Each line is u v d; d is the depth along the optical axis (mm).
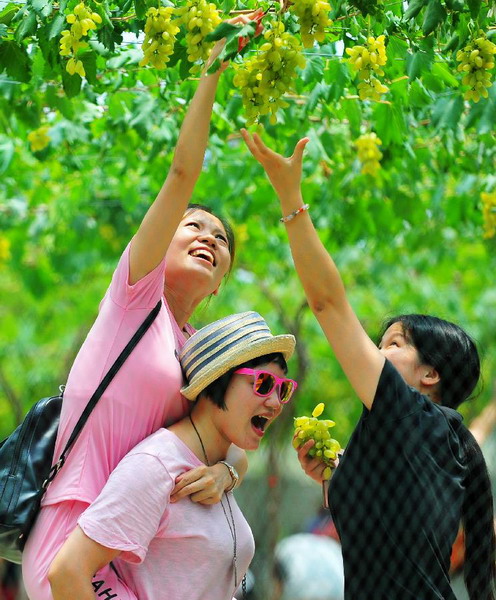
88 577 7766
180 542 8266
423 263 25469
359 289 26875
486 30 9609
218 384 8578
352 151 18203
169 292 9484
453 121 12812
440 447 8273
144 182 21219
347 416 25781
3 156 17078
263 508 18766
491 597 8883
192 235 9484
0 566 16656
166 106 15258
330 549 17922
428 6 8758
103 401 8367
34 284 25125
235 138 18344
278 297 27750
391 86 12320
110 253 22781
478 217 19484
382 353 9133
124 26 9719
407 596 8055
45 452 8578
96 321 8680
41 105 14727
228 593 8539
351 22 9844
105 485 8055
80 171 18953
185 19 8336
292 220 8289
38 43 10164
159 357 8562
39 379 27359
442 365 9031
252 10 8945
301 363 19656
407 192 19828
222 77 12914
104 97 15539
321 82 12672
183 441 8555
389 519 8141
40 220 23469
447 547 8203
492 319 26844
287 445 19188
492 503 8852
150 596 8156
